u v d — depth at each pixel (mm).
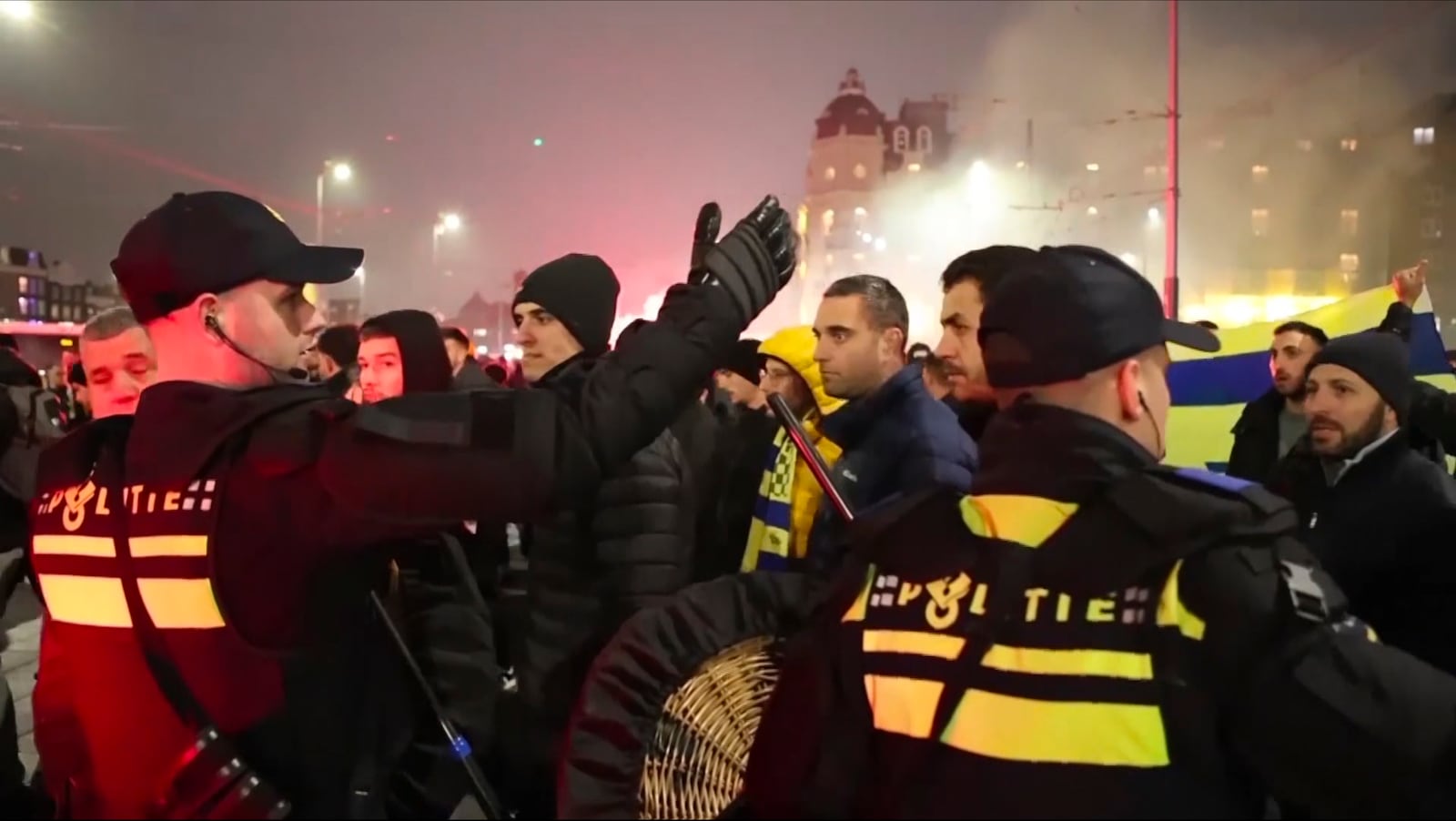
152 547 1865
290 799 1865
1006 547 1566
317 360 6445
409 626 2967
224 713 1854
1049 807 1431
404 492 1742
